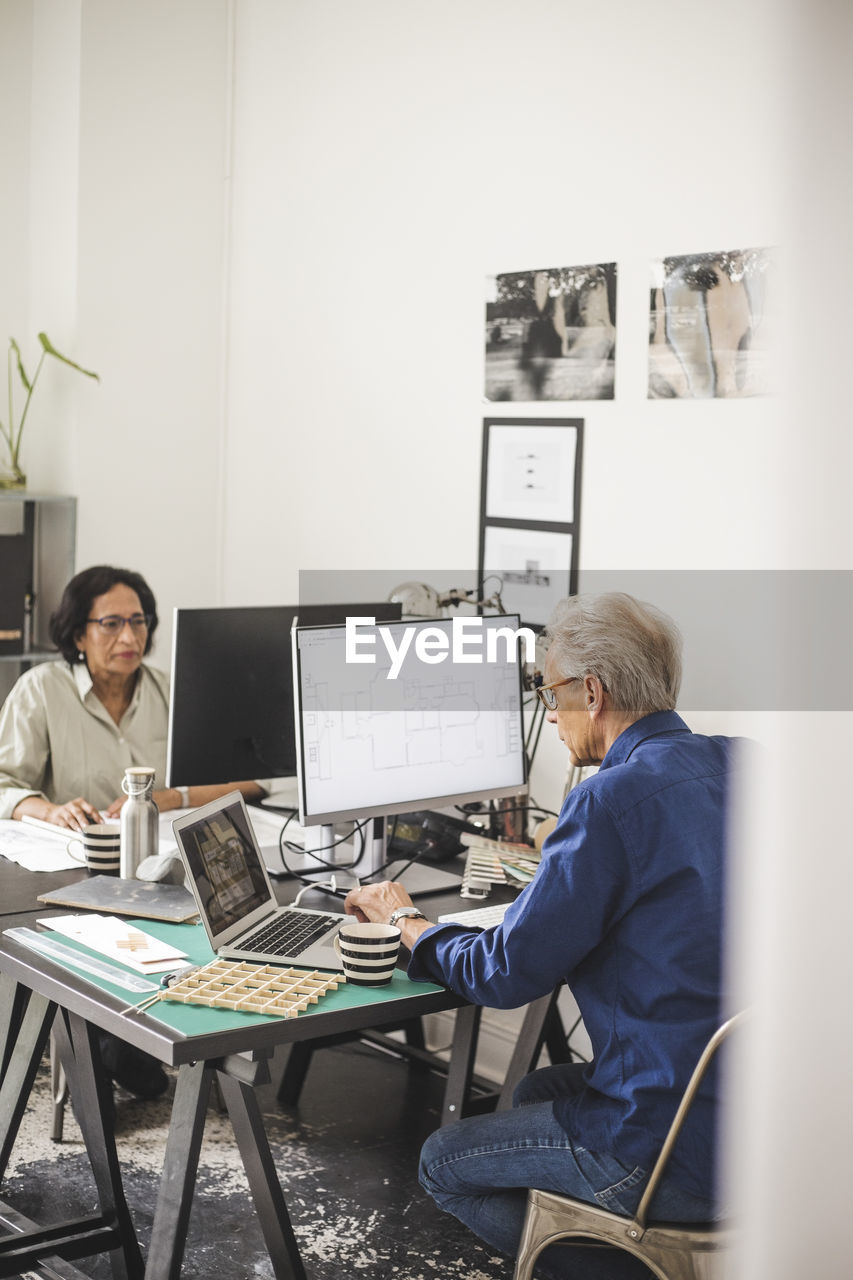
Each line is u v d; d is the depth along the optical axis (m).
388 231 3.59
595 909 1.78
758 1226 0.89
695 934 1.77
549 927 1.79
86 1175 2.72
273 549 4.03
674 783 1.81
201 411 4.17
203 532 4.21
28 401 3.96
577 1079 2.13
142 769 2.41
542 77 3.15
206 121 4.09
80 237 3.89
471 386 3.38
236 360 4.14
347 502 3.77
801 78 0.86
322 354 3.82
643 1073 1.77
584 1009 1.87
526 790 2.63
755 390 2.72
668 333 2.89
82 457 3.95
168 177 4.03
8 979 2.28
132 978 1.91
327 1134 3.01
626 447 3.00
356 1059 3.48
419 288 3.51
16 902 2.29
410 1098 3.23
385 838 2.53
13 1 4.02
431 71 3.44
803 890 0.87
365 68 3.63
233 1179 2.75
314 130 3.81
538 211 3.17
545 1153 1.86
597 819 1.79
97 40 3.85
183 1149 1.89
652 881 1.78
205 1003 1.82
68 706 3.08
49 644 4.07
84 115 3.85
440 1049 3.51
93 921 2.15
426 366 3.50
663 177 2.88
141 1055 3.04
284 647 2.70
